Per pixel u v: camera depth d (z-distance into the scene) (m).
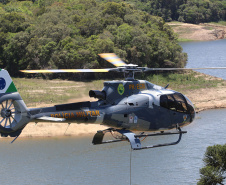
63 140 61.56
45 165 51.47
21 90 89.50
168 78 110.44
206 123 73.69
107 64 109.25
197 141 62.19
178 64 120.88
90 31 120.38
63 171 49.66
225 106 87.62
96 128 66.56
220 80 108.56
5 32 121.81
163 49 115.25
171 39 138.12
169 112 35.28
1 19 122.94
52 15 127.94
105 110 33.44
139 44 112.62
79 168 50.56
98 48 107.94
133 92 34.72
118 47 113.69
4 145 59.84
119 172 49.66
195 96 93.50
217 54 195.75
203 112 83.44
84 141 60.91
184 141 61.97
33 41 111.75
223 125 72.31
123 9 133.38
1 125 30.03
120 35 114.88
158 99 34.78
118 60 34.06
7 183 46.22
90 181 47.09
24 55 113.56
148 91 35.41
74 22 125.50
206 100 90.44
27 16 140.12
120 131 34.25
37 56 111.12
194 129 69.06
